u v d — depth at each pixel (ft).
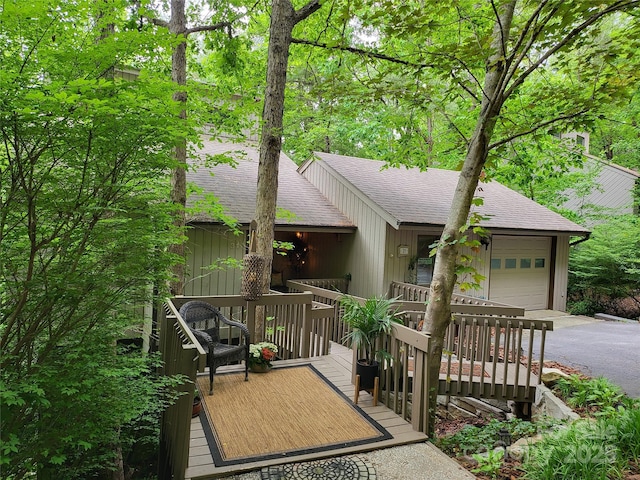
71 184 7.96
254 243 18.81
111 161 8.07
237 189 30.07
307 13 20.65
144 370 9.74
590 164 48.67
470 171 14.37
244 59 26.84
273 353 17.38
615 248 37.50
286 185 35.09
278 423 12.64
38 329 8.11
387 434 12.17
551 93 15.90
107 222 8.23
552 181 45.85
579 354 22.17
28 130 6.72
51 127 6.86
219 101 25.77
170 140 8.28
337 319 23.13
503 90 13.51
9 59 6.97
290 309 20.08
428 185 37.29
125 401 8.55
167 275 9.82
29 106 6.22
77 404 7.88
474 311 19.22
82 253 8.23
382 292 29.43
